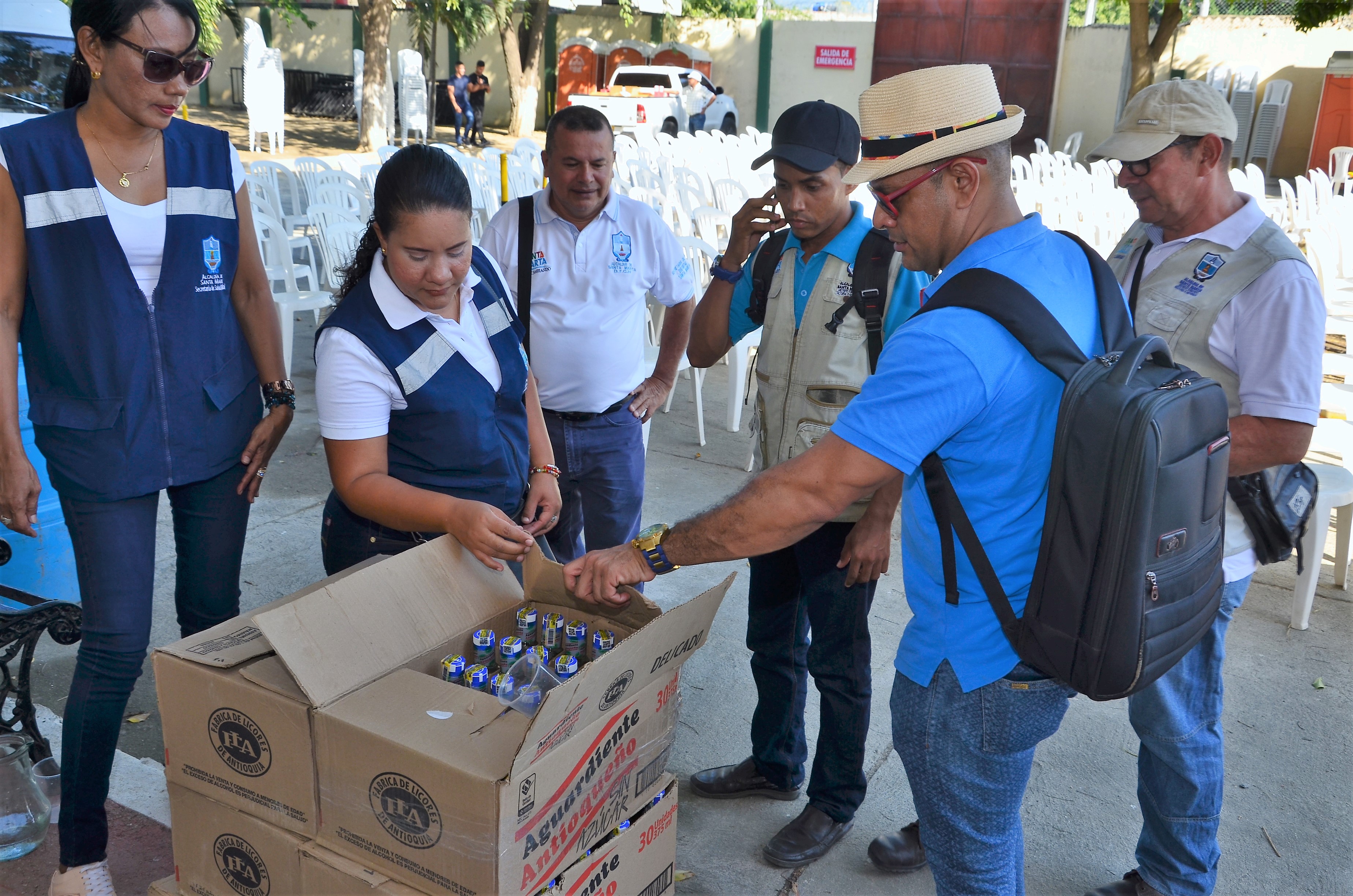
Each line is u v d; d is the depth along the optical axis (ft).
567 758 4.90
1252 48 63.36
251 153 54.29
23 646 7.92
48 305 6.34
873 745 9.85
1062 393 4.83
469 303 6.84
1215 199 6.79
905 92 5.04
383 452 6.57
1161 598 4.80
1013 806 5.57
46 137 6.17
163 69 5.96
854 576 7.26
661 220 9.46
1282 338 6.32
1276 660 11.57
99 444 6.55
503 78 78.64
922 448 4.84
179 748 5.62
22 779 7.52
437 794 4.73
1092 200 30.42
